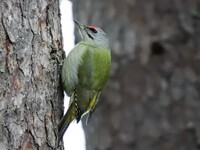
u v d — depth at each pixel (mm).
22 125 9844
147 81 15211
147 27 15430
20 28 10125
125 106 15242
